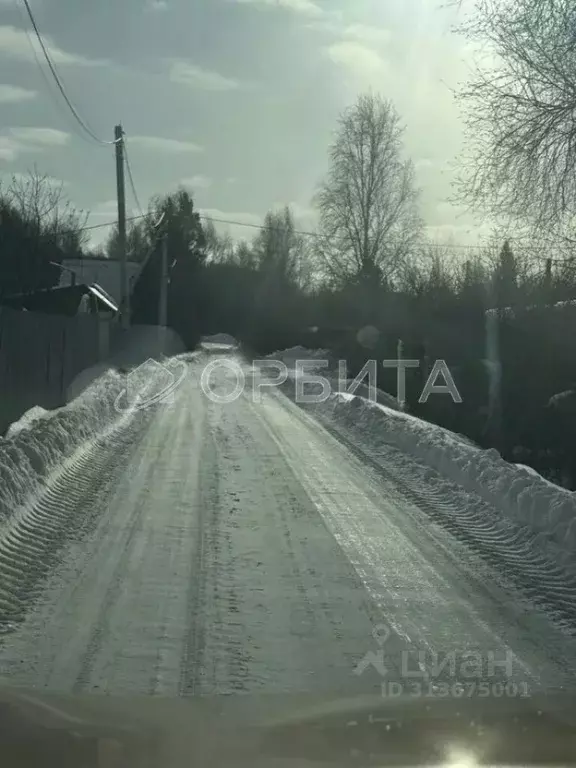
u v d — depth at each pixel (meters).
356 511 10.34
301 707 4.82
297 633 6.19
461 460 13.13
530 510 10.16
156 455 13.88
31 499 9.68
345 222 52.09
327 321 54.53
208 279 79.94
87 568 7.60
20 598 6.73
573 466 19.30
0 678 5.16
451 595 7.28
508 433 21.78
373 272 50.53
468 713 4.76
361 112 51.97
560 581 7.86
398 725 4.54
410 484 12.32
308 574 7.68
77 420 15.09
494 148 14.43
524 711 4.82
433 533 9.44
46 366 18.92
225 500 10.60
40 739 4.21
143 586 7.14
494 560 8.45
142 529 9.03
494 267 22.09
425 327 30.48
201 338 75.94
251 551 8.35
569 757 4.19
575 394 20.41
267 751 4.16
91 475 11.88
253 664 5.56
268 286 77.69
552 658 5.91
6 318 15.37
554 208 14.32
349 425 19.25
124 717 4.57
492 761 4.12
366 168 51.97
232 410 21.62
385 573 7.83
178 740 4.26
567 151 14.02
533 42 13.73
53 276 41.56
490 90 14.38
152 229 63.22
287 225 78.38
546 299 20.28
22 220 35.69
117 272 63.72
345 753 4.16
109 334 30.75
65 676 5.24
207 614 6.52
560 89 13.85
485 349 25.22
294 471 12.91
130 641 5.90
